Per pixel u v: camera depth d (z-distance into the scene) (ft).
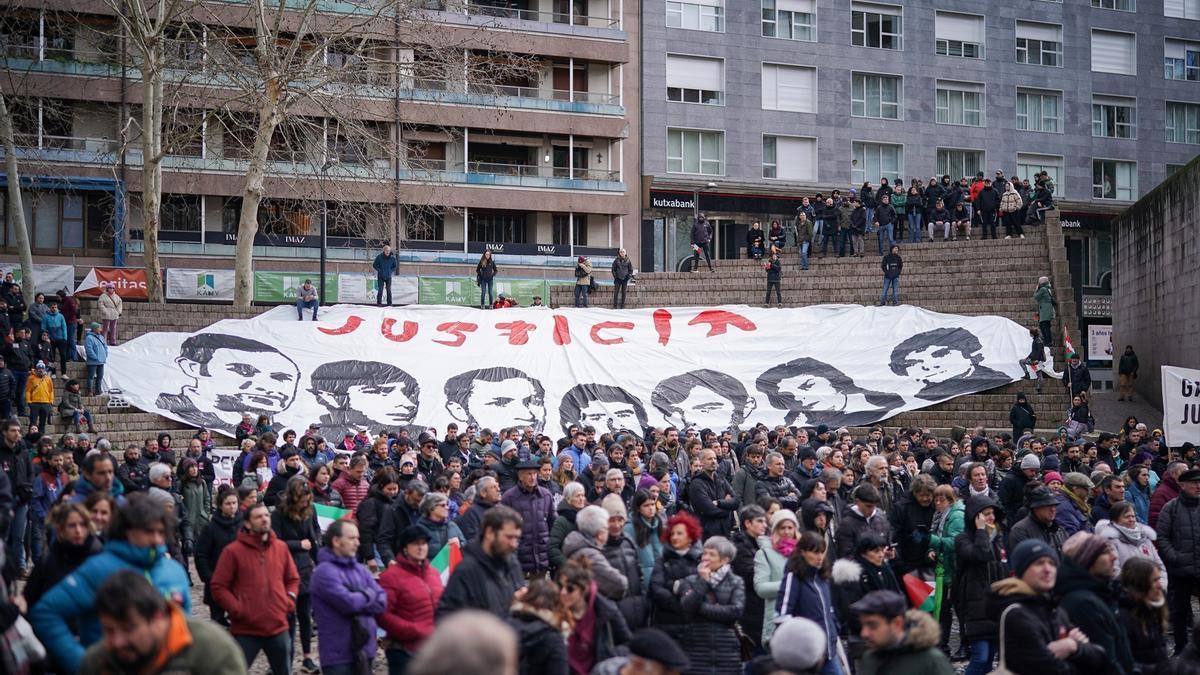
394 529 41.60
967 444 71.15
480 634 12.76
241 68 116.78
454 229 182.70
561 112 181.16
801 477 55.06
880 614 25.21
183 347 101.19
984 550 38.40
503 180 178.81
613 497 36.55
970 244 132.98
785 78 198.70
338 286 169.58
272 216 169.17
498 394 104.94
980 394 107.45
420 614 32.63
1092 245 216.13
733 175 195.31
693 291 135.74
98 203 145.79
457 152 180.34
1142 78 218.79
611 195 185.68
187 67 130.52
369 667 32.89
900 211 142.82
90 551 28.58
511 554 31.07
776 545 36.60
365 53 154.81
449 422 101.86
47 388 86.22
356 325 107.86
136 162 158.71
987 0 208.85
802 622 25.13
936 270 131.03
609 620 30.89
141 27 112.37
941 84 207.21
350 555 32.22
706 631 33.30
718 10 195.00
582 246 187.93
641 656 22.50
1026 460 48.57
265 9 151.53
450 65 128.98
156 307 109.19
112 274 151.74
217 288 163.12
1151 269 119.85
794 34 198.70
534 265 182.60
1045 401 105.70
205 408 97.19
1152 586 31.35
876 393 108.17
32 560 60.59
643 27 190.80
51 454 54.13
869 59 202.28
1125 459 73.77
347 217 133.49
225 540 38.81
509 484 58.54
